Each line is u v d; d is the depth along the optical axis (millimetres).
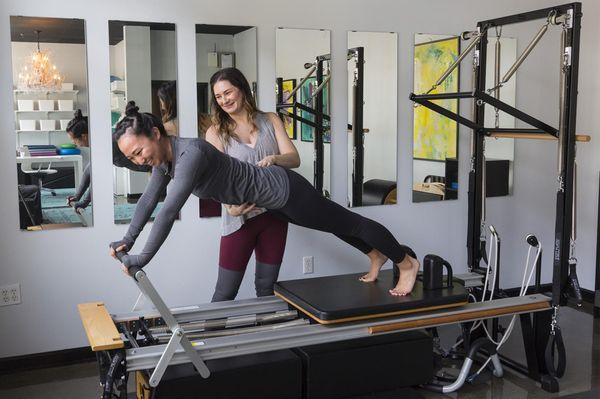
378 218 4363
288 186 2635
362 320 2807
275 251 3221
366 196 4305
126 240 2574
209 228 3889
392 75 4289
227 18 3803
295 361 2828
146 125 2365
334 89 4129
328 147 4152
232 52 3834
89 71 3529
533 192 4879
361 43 4176
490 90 3701
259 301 3121
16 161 3436
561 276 3211
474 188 3779
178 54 3713
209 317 3008
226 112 3105
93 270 3645
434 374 3387
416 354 3131
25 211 3479
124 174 3650
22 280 3510
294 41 3980
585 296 4855
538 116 4801
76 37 3484
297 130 4051
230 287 3232
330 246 4230
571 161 3156
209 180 2477
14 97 3396
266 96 3939
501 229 4793
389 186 4367
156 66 3670
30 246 3508
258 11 3871
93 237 3625
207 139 3168
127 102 3621
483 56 3668
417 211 4488
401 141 4375
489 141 4656
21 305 3520
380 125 4293
